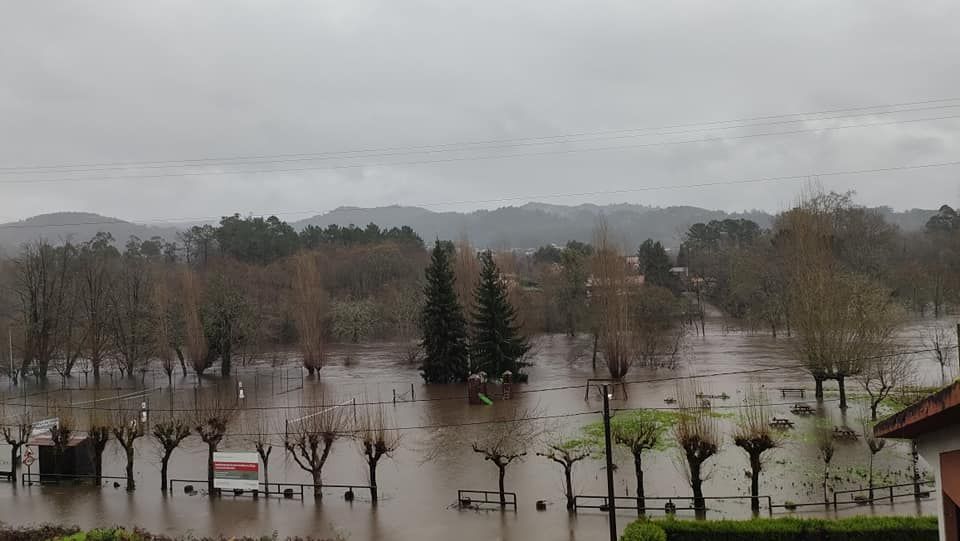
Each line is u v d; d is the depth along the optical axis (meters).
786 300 89.06
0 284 106.19
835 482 36.50
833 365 55.50
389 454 44.16
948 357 72.62
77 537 27.58
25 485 40.62
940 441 11.61
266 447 48.22
